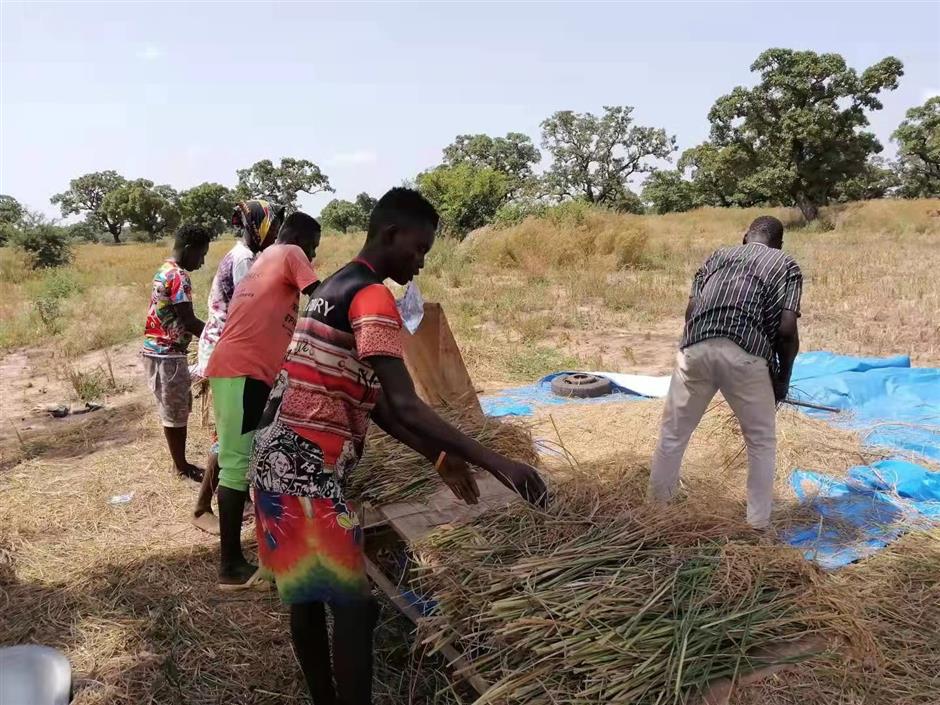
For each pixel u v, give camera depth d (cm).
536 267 1722
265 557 238
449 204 2738
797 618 243
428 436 226
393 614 327
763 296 359
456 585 252
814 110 3491
